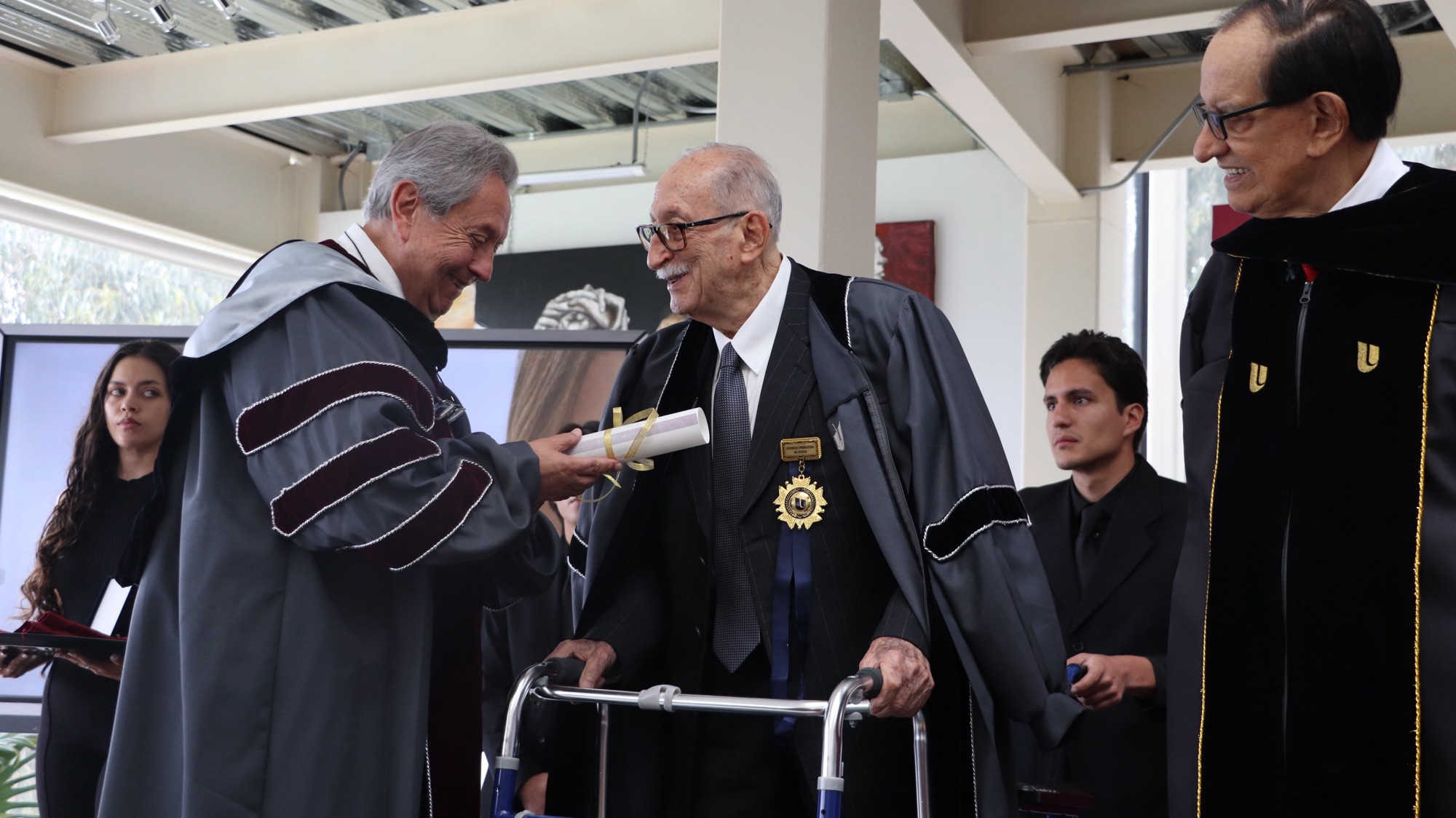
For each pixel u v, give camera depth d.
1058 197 7.27
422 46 6.86
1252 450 1.87
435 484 1.91
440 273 2.22
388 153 2.24
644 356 2.47
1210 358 2.05
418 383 2.02
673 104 8.09
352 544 1.88
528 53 6.63
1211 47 1.88
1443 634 1.69
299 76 7.09
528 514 1.99
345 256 2.16
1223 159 1.88
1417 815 1.67
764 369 2.24
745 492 2.19
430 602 2.04
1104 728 2.92
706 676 2.21
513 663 3.19
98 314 8.03
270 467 1.91
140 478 3.70
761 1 4.03
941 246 7.46
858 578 2.15
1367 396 1.76
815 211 3.88
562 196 8.37
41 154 7.48
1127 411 3.16
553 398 3.81
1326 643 1.74
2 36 7.16
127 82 7.46
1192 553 1.96
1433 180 1.81
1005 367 7.28
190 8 6.84
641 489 2.29
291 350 1.97
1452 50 6.64
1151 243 8.53
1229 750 1.82
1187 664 1.92
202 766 1.87
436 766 2.09
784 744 2.14
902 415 2.14
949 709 2.07
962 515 2.05
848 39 4.06
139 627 2.01
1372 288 1.79
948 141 7.68
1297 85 1.79
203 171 8.38
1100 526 3.17
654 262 2.24
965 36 5.87
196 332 2.04
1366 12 1.80
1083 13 5.71
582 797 2.26
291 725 1.90
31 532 3.90
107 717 3.20
